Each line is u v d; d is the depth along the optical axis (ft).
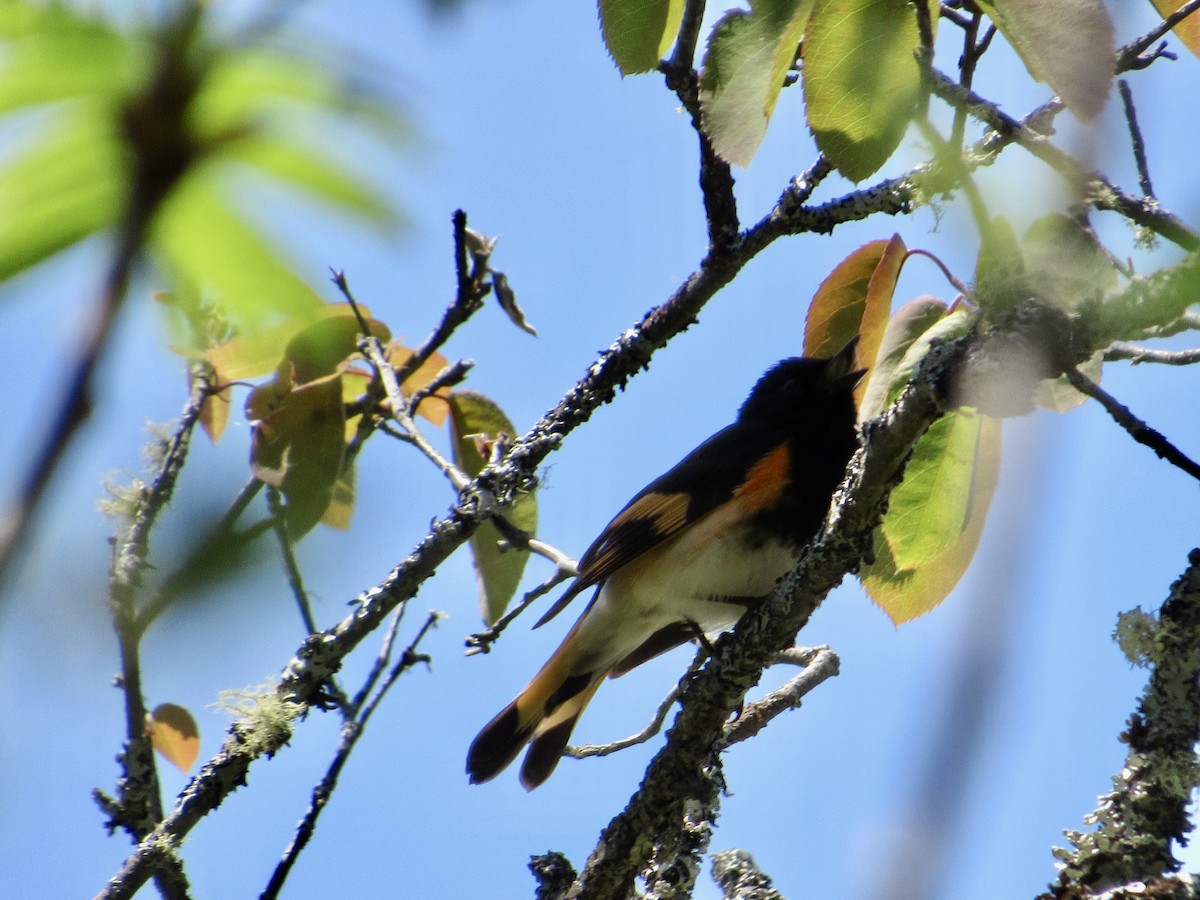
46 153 5.91
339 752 24.34
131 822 23.97
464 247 26.81
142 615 15.89
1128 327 16.44
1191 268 13.08
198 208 6.01
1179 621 16.79
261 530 7.21
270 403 24.57
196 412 23.61
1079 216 16.52
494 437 29.73
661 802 24.43
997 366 17.21
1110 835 16.06
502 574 29.45
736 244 26.99
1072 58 13.34
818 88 15.70
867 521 22.36
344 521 28.09
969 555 24.18
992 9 13.91
